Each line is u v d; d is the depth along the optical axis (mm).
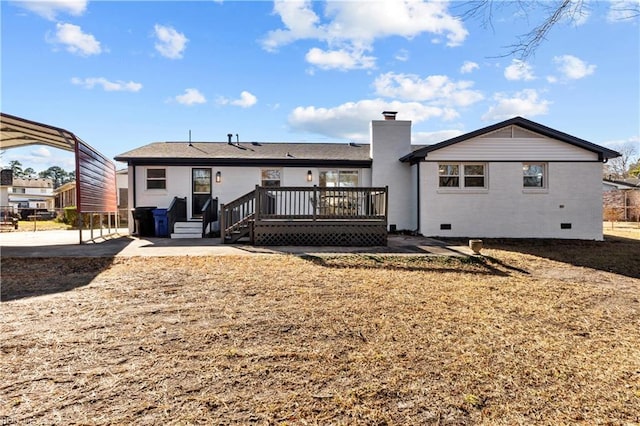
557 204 12766
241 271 6672
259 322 4070
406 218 14242
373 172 14227
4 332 3656
